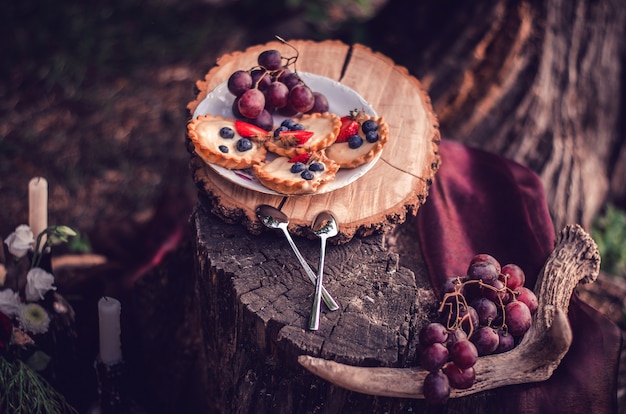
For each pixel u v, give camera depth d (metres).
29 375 1.26
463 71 1.78
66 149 1.94
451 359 1.13
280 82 1.29
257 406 1.21
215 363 1.31
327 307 1.17
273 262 1.21
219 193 1.23
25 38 2.14
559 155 1.79
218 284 1.21
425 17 1.81
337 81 1.38
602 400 1.19
